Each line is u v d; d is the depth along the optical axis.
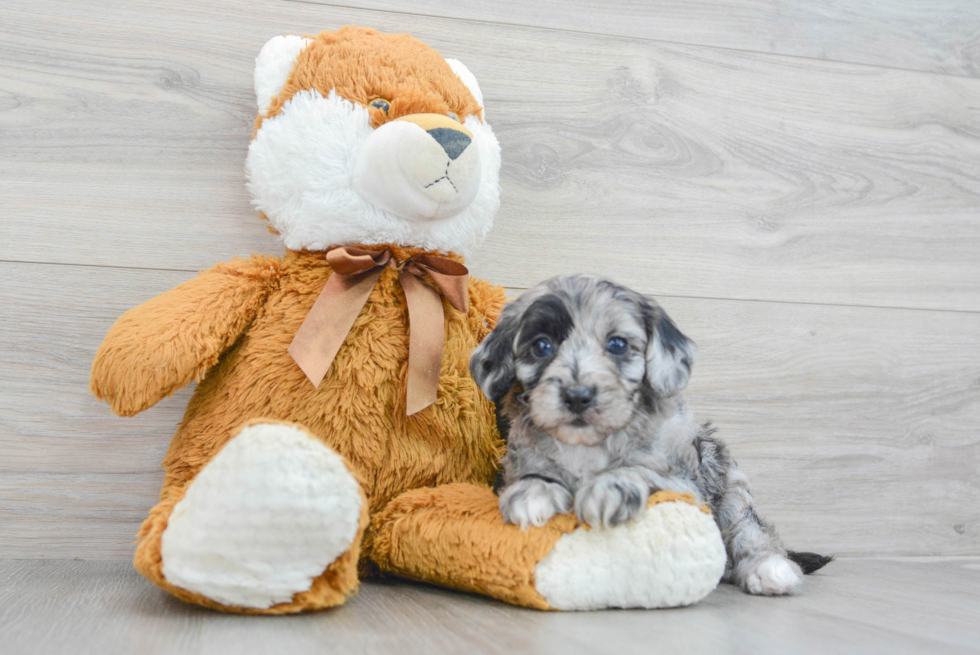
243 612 1.46
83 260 2.23
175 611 1.49
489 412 2.01
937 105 2.84
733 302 2.63
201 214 2.31
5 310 2.18
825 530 2.63
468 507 1.68
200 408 1.91
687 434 1.83
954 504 2.73
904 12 2.84
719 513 1.95
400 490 1.85
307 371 1.77
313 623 1.42
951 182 2.84
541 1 2.54
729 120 2.67
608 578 1.55
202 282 1.89
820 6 2.77
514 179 2.50
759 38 2.71
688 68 2.65
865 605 1.73
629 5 2.61
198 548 1.37
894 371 2.73
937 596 1.88
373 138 1.83
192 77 2.32
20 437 2.18
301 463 1.37
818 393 2.66
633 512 1.57
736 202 2.66
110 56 2.27
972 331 2.80
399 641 1.30
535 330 1.70
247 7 2.35
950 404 2.76
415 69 1.95
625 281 2.56
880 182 2.78
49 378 2.20
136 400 1.74
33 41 2.23
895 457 2.70
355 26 2.20
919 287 2.78
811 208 2.71
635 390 1.69
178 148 2.30
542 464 1.72
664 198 2.60
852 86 2.78
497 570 1.56
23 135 2.21
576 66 2.56
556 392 1.60
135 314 1.80
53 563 2.13
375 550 1.78
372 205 1.86
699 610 1.60
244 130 2.35
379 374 1.85
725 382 2.60
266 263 1.96
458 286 1.95
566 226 2.53
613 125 2.58
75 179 2.24
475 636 1.34
